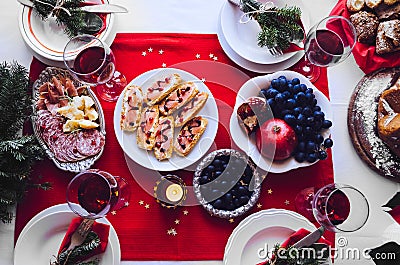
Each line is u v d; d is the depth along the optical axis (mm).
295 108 1186
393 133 1211
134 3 1312
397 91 1224
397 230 1252
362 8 1266
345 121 1293
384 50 1229
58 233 1216
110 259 1190
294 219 1209
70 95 1237
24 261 1187
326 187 1153
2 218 1156
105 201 1105
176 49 1305
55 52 1266
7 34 1284
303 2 1325
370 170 1279
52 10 1220
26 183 1163
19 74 1158
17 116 1155
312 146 1189
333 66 1305
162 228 1238
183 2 1316
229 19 1288
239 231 1202
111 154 1264
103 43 1157
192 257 1229
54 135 1223
